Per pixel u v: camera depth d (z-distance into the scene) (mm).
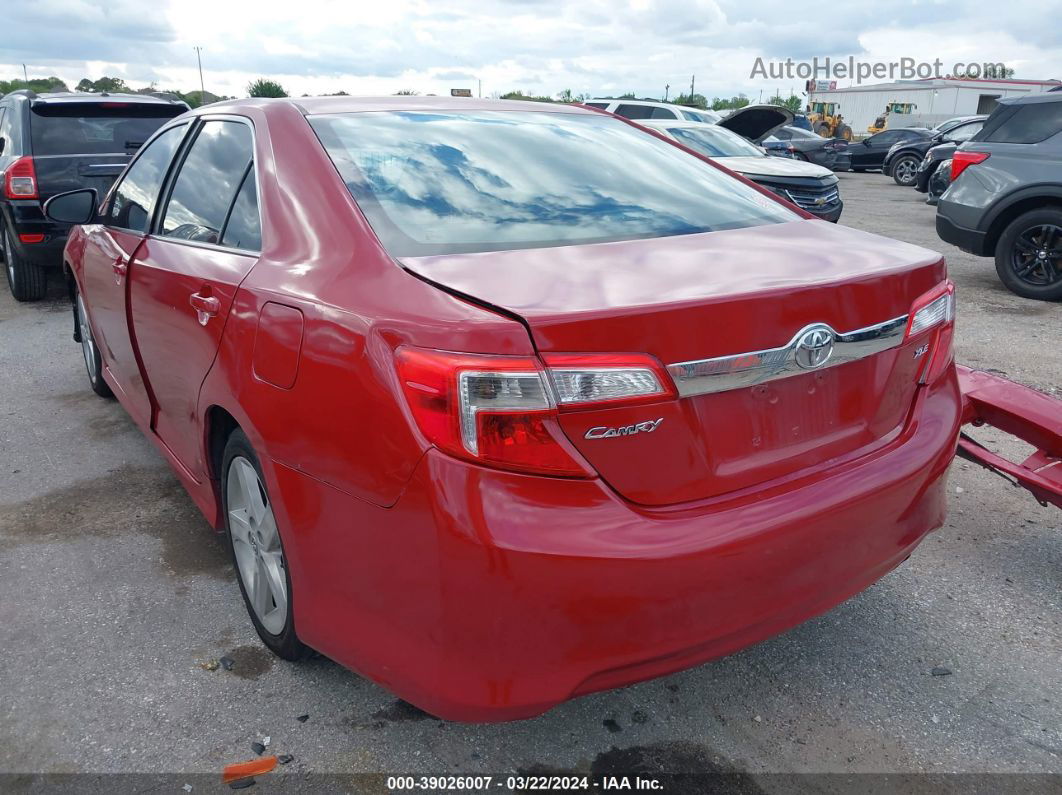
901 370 2213
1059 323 6762
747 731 2316
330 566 2023
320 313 1985
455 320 1712
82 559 3193
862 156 25141
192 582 3037
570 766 2191
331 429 1918
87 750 2230
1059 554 3217
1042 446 3029
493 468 1689
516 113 2977
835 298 1964
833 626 2781
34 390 5164
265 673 2535
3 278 8664
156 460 4117
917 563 3160
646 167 2791
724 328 1807
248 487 2498
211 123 3092
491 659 1739
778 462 1976
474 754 2227
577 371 1685
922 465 2180
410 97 2967
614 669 1789
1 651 2643
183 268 2766
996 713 2379
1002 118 7848
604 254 2080
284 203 2369
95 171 7047
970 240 8023
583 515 1719
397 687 1908
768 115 12883
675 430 1809
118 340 3680
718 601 1832
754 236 2352
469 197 2328
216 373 2451
